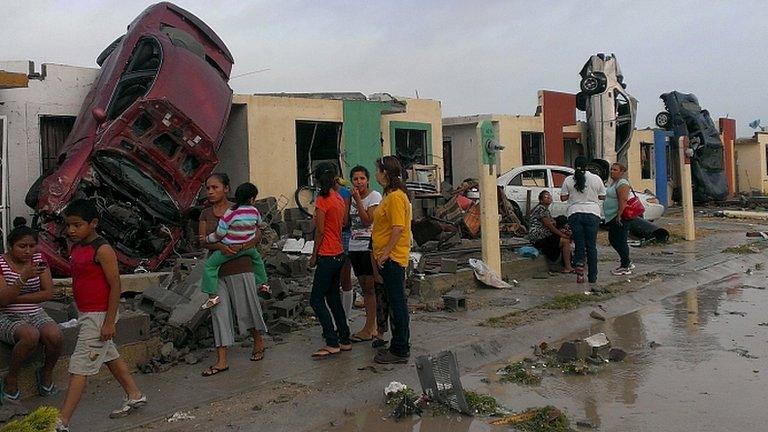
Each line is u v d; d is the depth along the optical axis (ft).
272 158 50.75
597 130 75.31
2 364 17.78
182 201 33.58
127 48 38.55
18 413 16.51
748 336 24.75
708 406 17.57
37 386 18.24
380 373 19.94
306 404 17.44
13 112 40.91
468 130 74.33
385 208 20.72
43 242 29.81
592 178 34.14
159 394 18.21
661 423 16.49
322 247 21.44
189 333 22.61
